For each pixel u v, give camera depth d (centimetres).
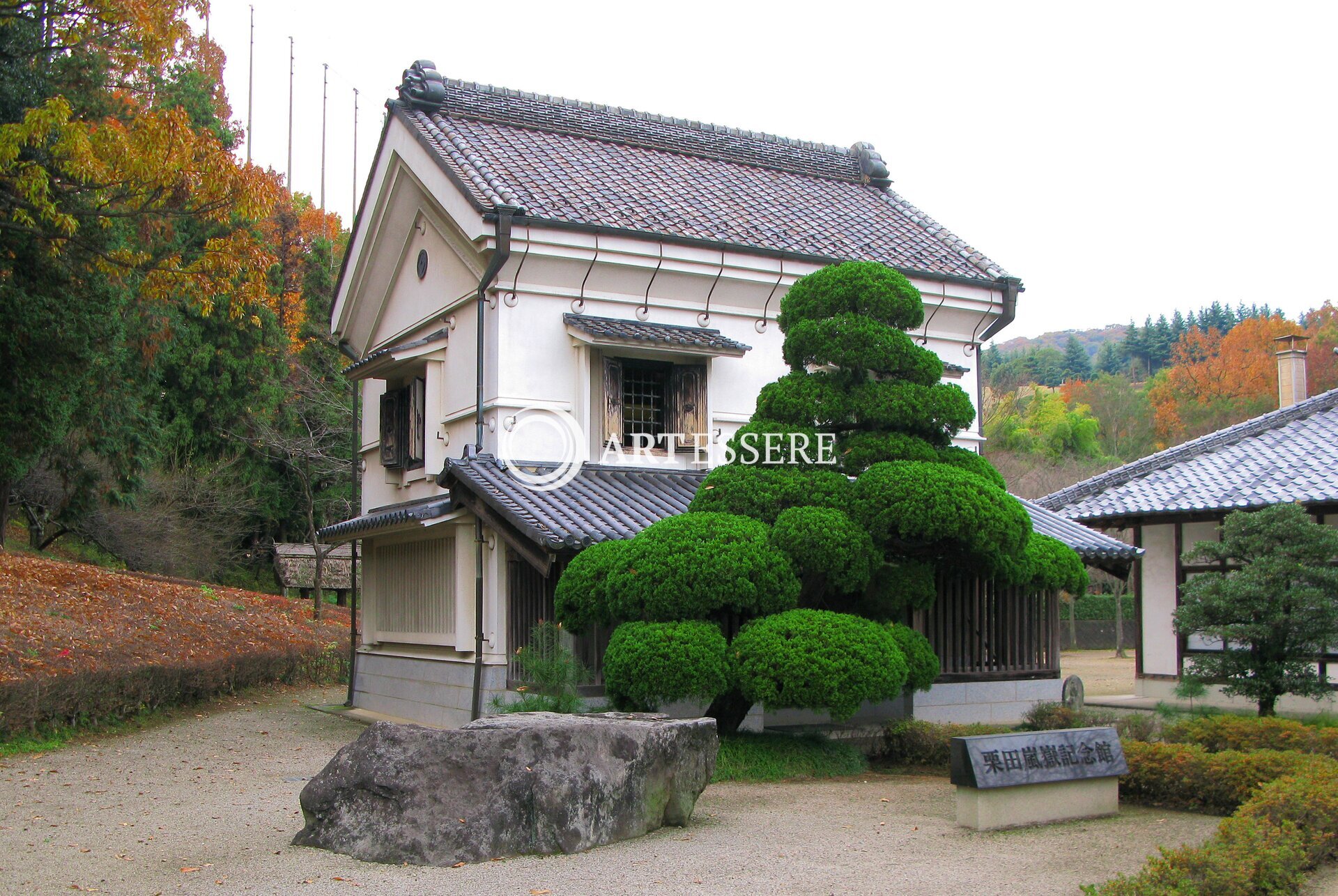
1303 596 1320
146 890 713
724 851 817
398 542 1769
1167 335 9862
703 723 934
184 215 1697
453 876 744
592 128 1923
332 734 1560
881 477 1164
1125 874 746
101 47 1845
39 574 2064
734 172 1997
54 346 2034
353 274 1911
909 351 1254
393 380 1820
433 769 821
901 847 830
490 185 1518
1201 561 1941
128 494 2784
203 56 3338
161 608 2145
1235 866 663
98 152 1522
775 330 1717
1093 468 4347
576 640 1377
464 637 1474
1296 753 998
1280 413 2212
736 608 1138
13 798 1025
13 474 2184
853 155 2202
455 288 1617
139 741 1427
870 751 1330
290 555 3275
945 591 1542
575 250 1536
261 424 3178
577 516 1353
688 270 1616
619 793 852
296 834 862
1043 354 10344
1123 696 2133
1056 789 934
